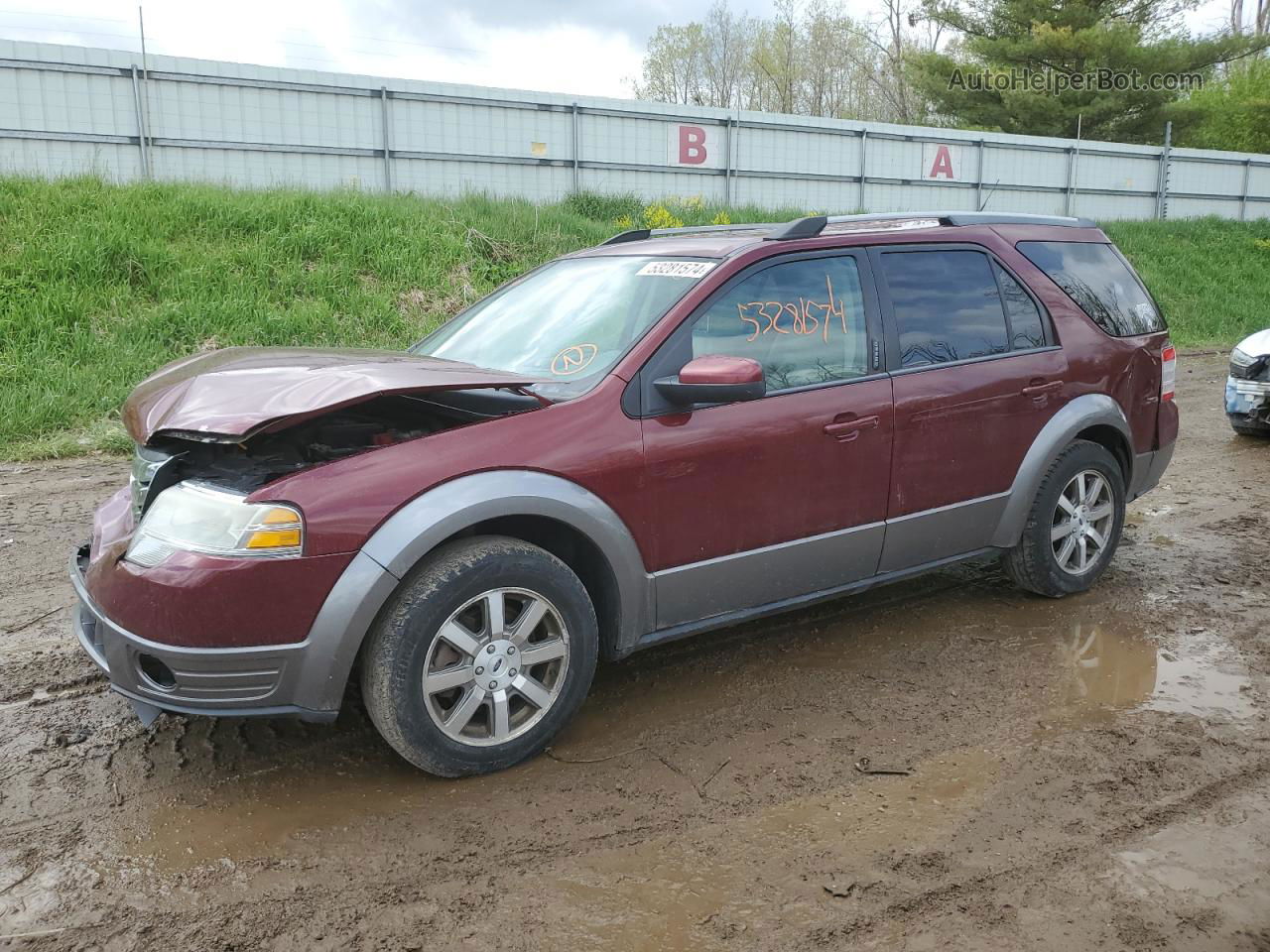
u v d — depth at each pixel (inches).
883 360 160.2
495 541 124.9
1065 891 104.0
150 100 631.8
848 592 162.4
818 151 924.0
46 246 448.1
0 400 345.4
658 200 790.5
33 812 118.3
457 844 112.6
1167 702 149.1
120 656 117.5
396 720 119.1
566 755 133.1
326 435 131.3
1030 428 178.2
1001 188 1042.1
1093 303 192.5
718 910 101.0
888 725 141.8
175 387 127.8
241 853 110.7
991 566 214.1
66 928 98.1
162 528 118.0
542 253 584.4
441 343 171.3
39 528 239.6
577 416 131.6
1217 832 114.8
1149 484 208.4
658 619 141.1
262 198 553.6
